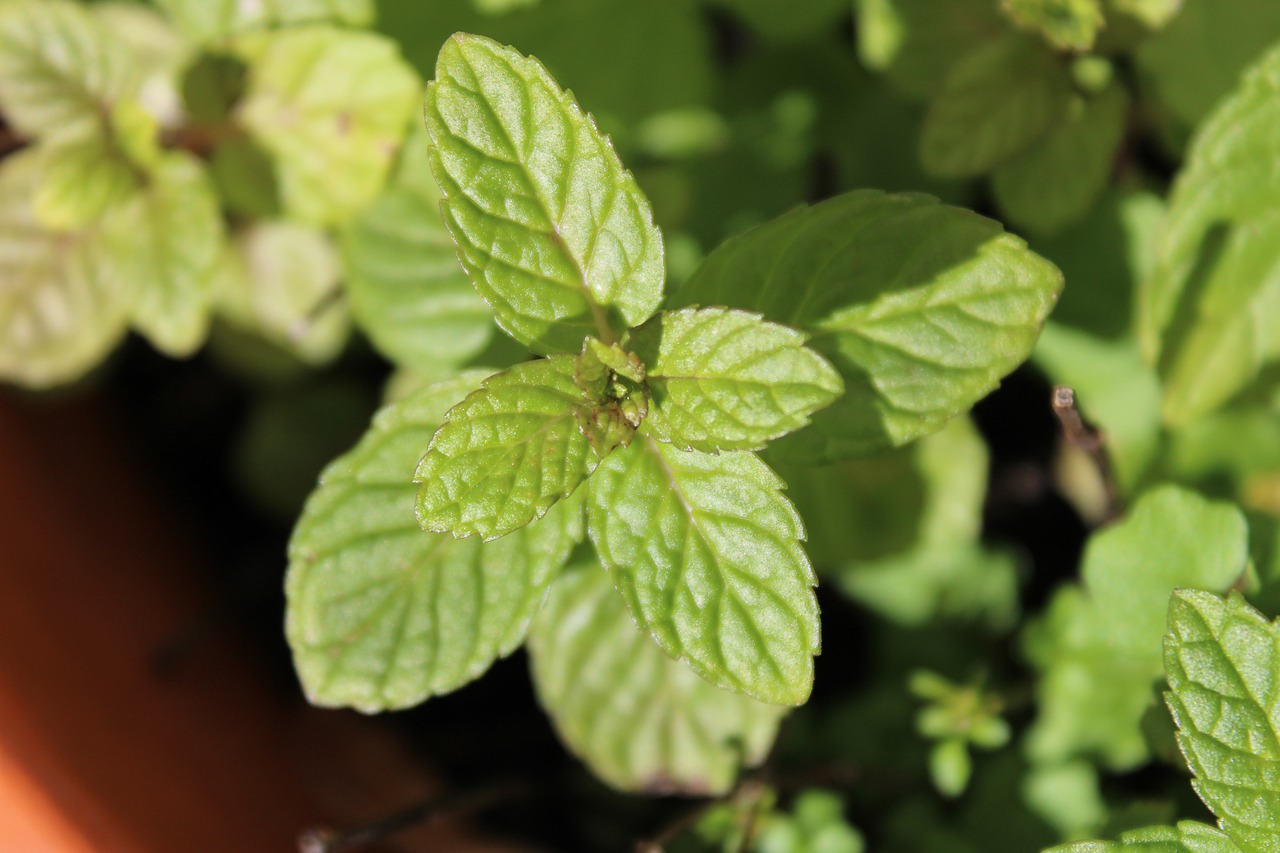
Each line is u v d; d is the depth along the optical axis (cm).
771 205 39
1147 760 36
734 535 32
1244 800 31
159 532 38
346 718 38
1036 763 37
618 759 35
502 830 38
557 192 32
